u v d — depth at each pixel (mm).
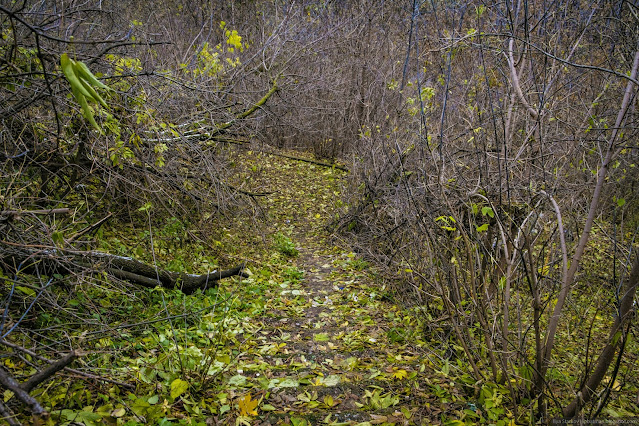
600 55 4371
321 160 15156
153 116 5293
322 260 7922
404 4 11234
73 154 4859
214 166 6516
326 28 12555
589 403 3115
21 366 2906
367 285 6402
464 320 3871
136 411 2688
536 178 3926
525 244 3145
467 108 4980
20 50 3879
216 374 3264
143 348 3809
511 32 3660
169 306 4648
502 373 3465
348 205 9062
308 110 12797
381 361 4074
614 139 2838
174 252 6488
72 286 3809
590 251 5969
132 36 6156
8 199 3158
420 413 3031
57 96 3975
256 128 8438
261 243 8203
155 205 6488
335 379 3568
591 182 3893
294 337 4824
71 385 2734
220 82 7984
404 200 6102
